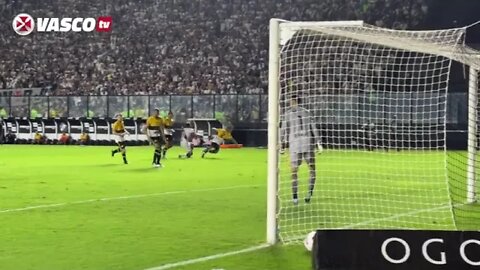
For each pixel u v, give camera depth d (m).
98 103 53.97
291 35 10.09
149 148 44.25
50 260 8.64
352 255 7.59
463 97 40.06
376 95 24.16
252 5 62.47
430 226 11.45
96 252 9.16
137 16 64.25
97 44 62.50
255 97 49.41
